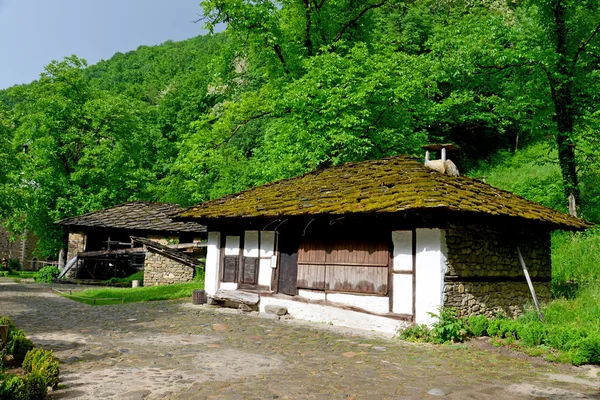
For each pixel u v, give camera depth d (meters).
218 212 13.56
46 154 28.86
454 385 6.27
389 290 10.30
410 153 19.11
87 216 26.05
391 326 10.05
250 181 25.62
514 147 32.78
